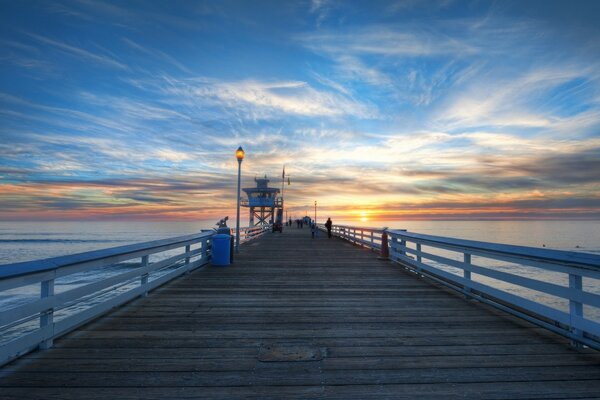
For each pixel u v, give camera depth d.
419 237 9.64
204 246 11.67
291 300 6.82
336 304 6.52
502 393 3.25
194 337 4.70
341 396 3.19
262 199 53.88
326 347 4.36
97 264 5.18
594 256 3.87
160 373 3.62
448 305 6.43
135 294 6.67
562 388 3.34
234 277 9.34
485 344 4.46
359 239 20.25
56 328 4.40
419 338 4.68
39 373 3.59
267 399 3.14
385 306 6.37
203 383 3.41
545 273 61.66
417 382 3.46
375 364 3.86
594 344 4.04
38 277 3.99
